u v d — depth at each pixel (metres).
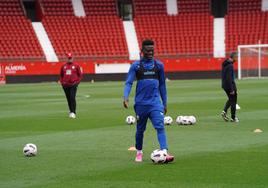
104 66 114.88
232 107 38.47
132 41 122.50
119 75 115.75
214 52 120.00
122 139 30.86
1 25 119.62
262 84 87.88
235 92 38.28
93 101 60.88
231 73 38.19
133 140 30.38
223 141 29.20
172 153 25.50
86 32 123.00
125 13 129.00
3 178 20.72
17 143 30.14
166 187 18.67
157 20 127.00
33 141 30.78
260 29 124.00
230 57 38.44
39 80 111.88
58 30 122.19
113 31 124.12
